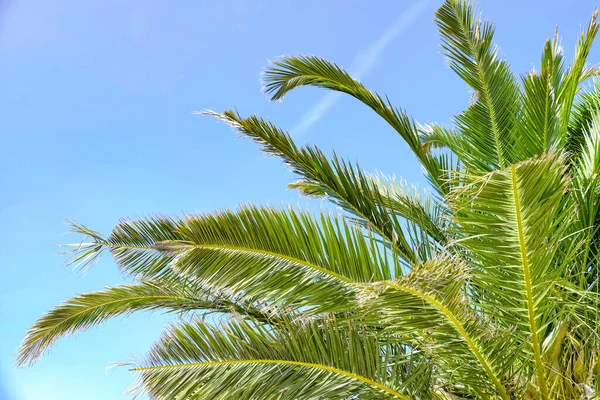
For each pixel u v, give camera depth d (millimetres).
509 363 2963
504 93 5289
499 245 2576
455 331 2787
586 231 4371
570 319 3674
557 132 4895
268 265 3217
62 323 4789
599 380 3033
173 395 2910
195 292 4375
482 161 5328
